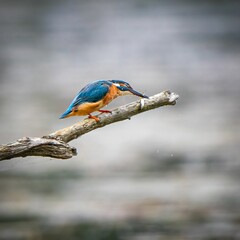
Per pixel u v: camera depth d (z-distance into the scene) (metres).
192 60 31.39
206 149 15.98
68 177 14.03
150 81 26.41
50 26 41.19
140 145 16.83
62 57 32.88
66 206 12.14
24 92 24.50
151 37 37.69
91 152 16.25
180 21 41.72
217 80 26.44
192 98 22.78
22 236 10.69
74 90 24.83
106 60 32.06
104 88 4.94
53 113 20.33
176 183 13.36
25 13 45.28
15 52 34.09
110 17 44.12
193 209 11.63
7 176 14.19
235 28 38.72
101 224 11.30
